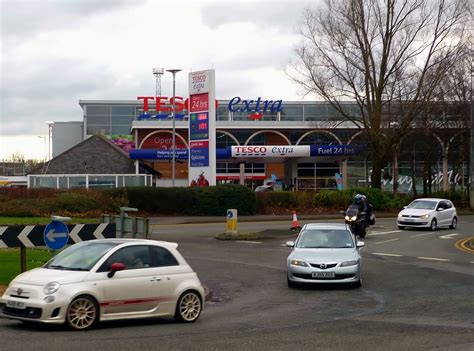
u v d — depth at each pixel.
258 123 74.81
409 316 13.56
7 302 11.76
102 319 11.79
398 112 55.47
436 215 37.53
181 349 9.95
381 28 51.78
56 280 11.54
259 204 49.00
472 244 29.56
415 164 72.00
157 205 46.06
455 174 71.12
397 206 53.22
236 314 14.03
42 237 15.53
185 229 37.41
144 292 12.25
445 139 61.41
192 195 46.56
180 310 12.70
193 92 48.66
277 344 10.45
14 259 20.11
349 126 68.88
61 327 11.84
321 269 17.67
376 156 54.66
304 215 48.56
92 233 16.86
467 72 57.31
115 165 60.66
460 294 16.73
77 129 95.44
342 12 51.12
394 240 31.75
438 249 28.03
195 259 24.61
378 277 20.16
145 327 12.21
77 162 59.78
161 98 76.69
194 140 48.69
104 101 88.19
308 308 14.88
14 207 39.44
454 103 57.31
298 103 82.94
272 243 30.45
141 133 75.25
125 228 18.34
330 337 11.11
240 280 19.67
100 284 11.78
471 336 11.20
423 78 52.28
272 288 18.22
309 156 66.31
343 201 51.28
